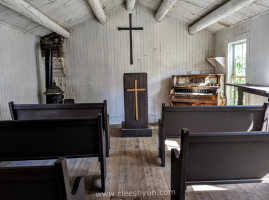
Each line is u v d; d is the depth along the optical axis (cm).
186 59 603
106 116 368
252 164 186
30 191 136
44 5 379
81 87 599
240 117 299
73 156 260
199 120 307
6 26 388
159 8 505
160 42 595
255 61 410
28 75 473
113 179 305
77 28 578
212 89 518
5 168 127
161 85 607
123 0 550
